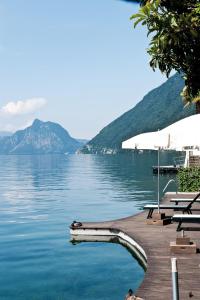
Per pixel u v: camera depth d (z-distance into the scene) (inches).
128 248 602.2
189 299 340.5
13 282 467.8
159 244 532.4
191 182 1153.4
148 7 443.2
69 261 548.4
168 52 454.0
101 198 1461.6
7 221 961.5
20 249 636.7
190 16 440.1
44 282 464.1
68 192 1739.7
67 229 817.5
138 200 1369.3
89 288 436.1
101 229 653.3
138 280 458.6
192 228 621.9
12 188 2031.3
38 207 1244.5
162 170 2751.0
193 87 467.5
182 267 430.3
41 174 3339.1
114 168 4165.8
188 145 454.9
